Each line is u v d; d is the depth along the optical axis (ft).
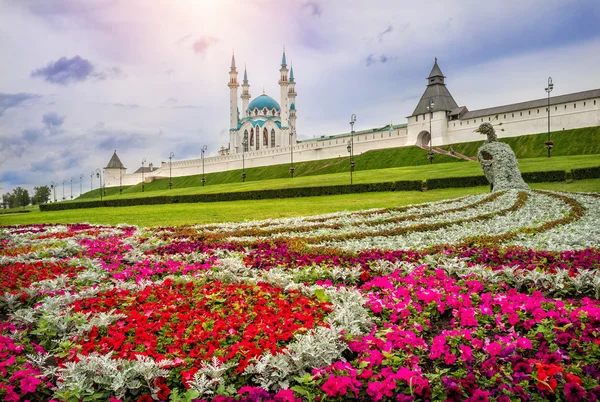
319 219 78.18
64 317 25.75
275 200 154.30
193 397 18.07
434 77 345.31
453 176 156.25
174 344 22.16
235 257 43.68
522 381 17.62
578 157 176.04
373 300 27.25
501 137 310.04
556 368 17.31
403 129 354.33
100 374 19.62
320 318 25.45
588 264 32.35
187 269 39.27
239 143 540.11
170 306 27.73
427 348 21.27
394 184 148.66
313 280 34.22
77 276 37.35
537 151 276.21
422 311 25.95
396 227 61.36
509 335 21.63
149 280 35.86
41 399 19.79
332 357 20.52
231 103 547.90
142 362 19.44
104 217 119.34
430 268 36.01
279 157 414.41
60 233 73.00
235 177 412.57
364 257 39.40
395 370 19.57
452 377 18.71
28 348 23.50
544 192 90.17
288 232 62.75
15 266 42.24
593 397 16.53
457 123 333.01
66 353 21.84
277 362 19.54
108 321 25.50
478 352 20.45
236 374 19.93
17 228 88.48
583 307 23.21
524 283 30.37
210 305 28.58
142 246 51.96
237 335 23.11
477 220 63.31
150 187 471.21
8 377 20.26
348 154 375.66
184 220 98.73
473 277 31.22
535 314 22.72
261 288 31.22
